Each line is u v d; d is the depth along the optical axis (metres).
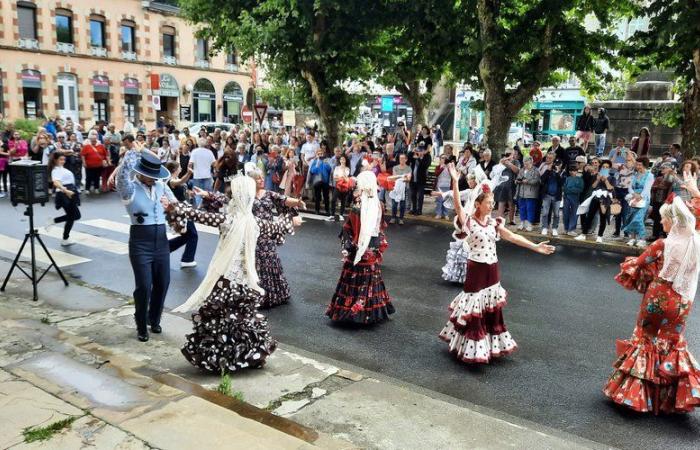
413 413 4.61
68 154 17.67
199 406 4.21
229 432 3.76
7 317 6.43
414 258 10.70
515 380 5.57
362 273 6.95
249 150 18.39
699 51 13.09
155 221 6.12
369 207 6.86
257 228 5.28
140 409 4.09
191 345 5.23
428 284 8.92
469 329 5.85
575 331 6.97
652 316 4.91
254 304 5.36
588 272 10.01
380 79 20.23
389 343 6.46
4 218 13.22
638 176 11.87
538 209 13.80
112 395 4.33
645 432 4.65
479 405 5.04
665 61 14.80
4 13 32.94
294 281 8.88
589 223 12.52
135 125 40.38
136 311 6.11
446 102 38.66
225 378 4.76
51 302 7.44
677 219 4.78
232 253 5.19
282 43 16.20
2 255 9.88
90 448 3.55
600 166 13.07
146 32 40.28
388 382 5.42
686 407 4.77
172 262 9.77
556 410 4.99
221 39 18.41
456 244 8.90
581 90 16.97
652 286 4.91
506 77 15.27
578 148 14.16
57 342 5.55
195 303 5.19
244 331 5.25
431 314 7.47
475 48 14.66
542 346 6.47
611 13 15.78
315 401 4.76
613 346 6.51
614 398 5.00
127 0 38.84
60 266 9.33
